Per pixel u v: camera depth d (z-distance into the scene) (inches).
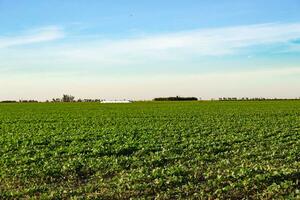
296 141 1194.0
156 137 1298.0
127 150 1063.0
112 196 647.8
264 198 633.6
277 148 1067.9
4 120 2140.7
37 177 790.5
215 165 860.0
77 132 1471.5
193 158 948.0
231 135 1344.7
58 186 730.8
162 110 3014.3
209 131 1462.8
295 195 642.8
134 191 669.3
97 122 1936.5
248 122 1851.6
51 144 1168.8
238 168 802.8
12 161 928.9
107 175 800.3
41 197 641.6
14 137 1334.9
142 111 2898.6
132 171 811.4
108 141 1208.2
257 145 1135.6
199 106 3713.1
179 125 1716.3
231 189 673.6
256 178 713.0
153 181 724.7
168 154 981.8
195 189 678.5
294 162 871.1
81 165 871.1
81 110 3189.0
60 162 906.7
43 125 1814.7
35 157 948.6
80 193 671.1
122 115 2458.2
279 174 735.7
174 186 698.8
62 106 4232.3
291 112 2588.6
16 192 674.8
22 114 2684.5
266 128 1560.0
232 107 3400.6
